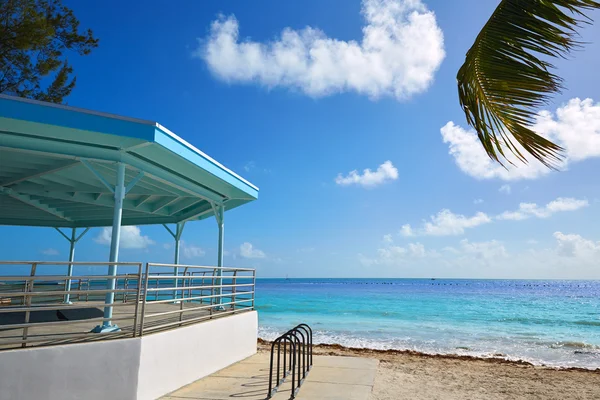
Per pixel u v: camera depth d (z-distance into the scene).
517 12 3.17
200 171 9.81
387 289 81.94
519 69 3.20
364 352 14.83
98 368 5.78
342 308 35.91
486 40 3.30
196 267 8.16
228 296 9.73
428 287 95.31
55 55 15.34
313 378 8.29
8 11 13.38
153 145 7.85
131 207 12.30
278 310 33.91
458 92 3.55
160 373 6.65
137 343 6.20
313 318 28.09
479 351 16.88
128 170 8.91
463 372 11.26
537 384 10.09
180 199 12.85
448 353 16.34
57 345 5.61
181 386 7.24
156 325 7.36
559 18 3.05
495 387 9.56
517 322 26.41
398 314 30.83
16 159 8.06
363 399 6.91
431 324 25.09
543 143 3.22
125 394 5.95
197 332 7.88
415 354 14.88
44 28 13.95
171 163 8.90
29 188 10.44
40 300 12.79
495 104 3.34
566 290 83.62
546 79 3.16
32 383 5.27
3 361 5.13
